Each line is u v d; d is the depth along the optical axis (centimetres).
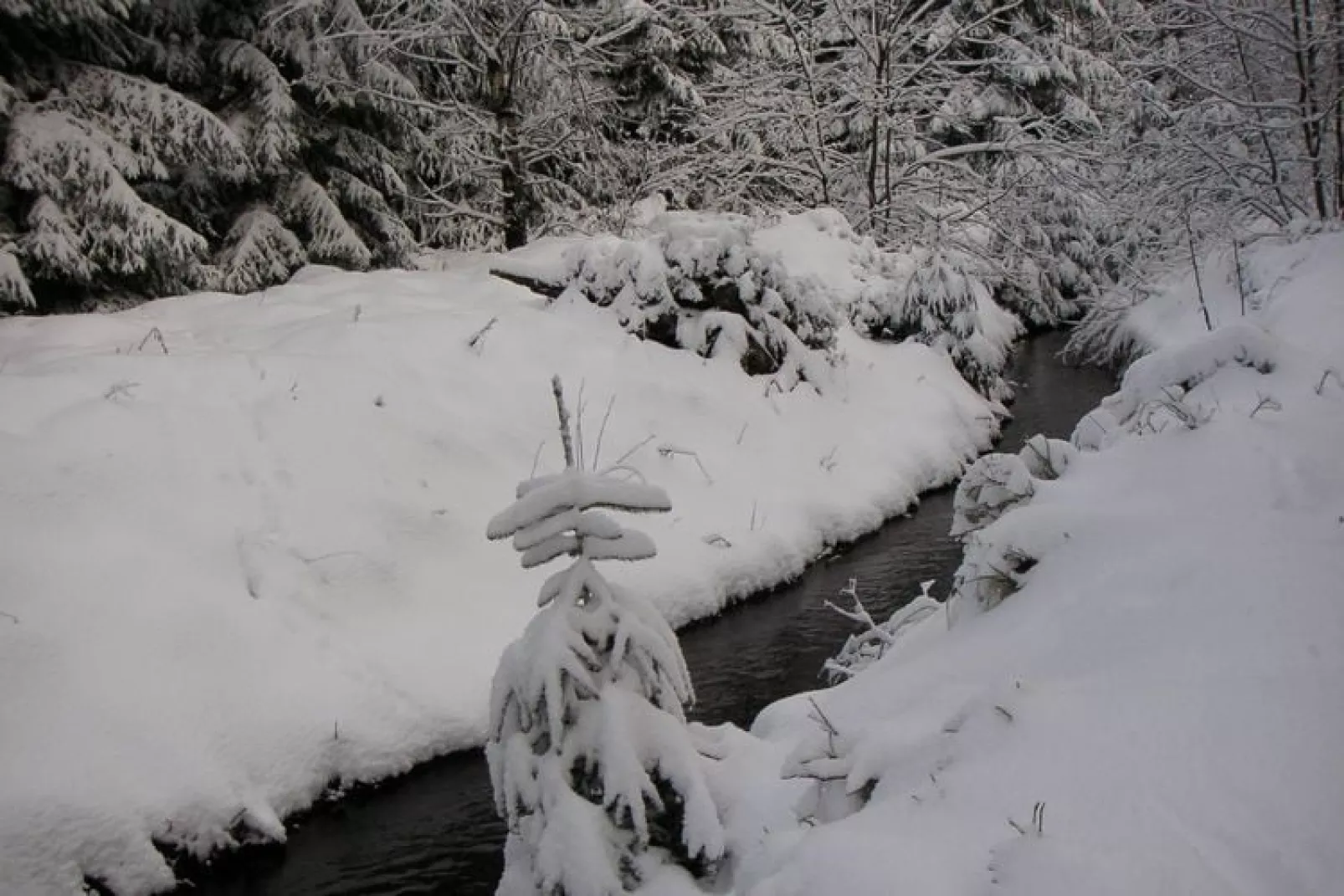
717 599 845
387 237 1595
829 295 1394
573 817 337
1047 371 1775
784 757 411
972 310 1495
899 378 1341
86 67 1205
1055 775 273
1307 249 1234
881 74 1962
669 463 961
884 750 338
